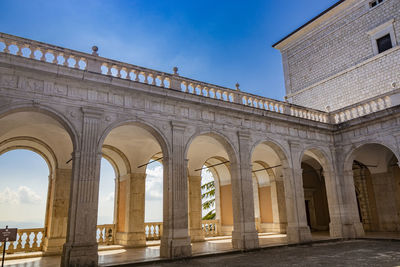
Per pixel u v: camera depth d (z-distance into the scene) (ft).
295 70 106.93
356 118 71.82
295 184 65.36
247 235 54.60
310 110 74.74
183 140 52.49
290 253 50.65
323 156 73.67
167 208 48.49
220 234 84.07
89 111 44.86
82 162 42.98
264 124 64.44
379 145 79.05
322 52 98.73
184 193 50.26
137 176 67.62
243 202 56.24
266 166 88.17
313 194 99.96
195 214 73.87
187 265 41.83
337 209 71.56
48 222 60.03
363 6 89.04
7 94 40.01
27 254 52.54
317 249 54.75
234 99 61.52
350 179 73.10
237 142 59.21
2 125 50.01
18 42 42.06
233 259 46.01
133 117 48.65
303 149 69.41
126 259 46.01
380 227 84.74
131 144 64.39
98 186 43.47
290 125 68.74
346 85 90.22
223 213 85.05
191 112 55.01
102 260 45.57
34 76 42.39
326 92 95.40
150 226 74.13
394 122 66.23
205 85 58.03
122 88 48.21
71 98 44.47
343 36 93.30
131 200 65.51
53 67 42.86
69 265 38.70
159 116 51.34
